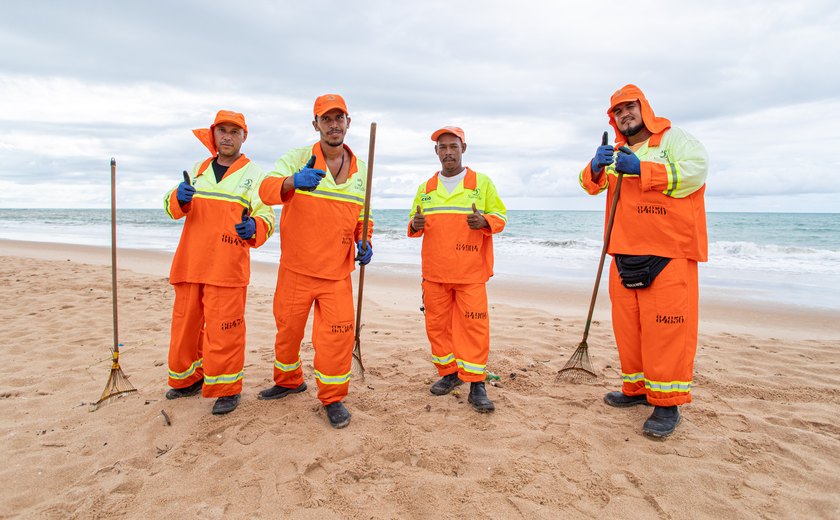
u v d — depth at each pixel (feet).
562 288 30.83
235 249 11.63
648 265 10.94
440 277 12.85
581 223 124.88
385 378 14.74
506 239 67.46
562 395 13.42
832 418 12.03
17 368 15.21
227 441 10.65
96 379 14.35
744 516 8.34
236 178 11.87
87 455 10.19
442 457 10.00
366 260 12.03
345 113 11.19
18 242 63.98
